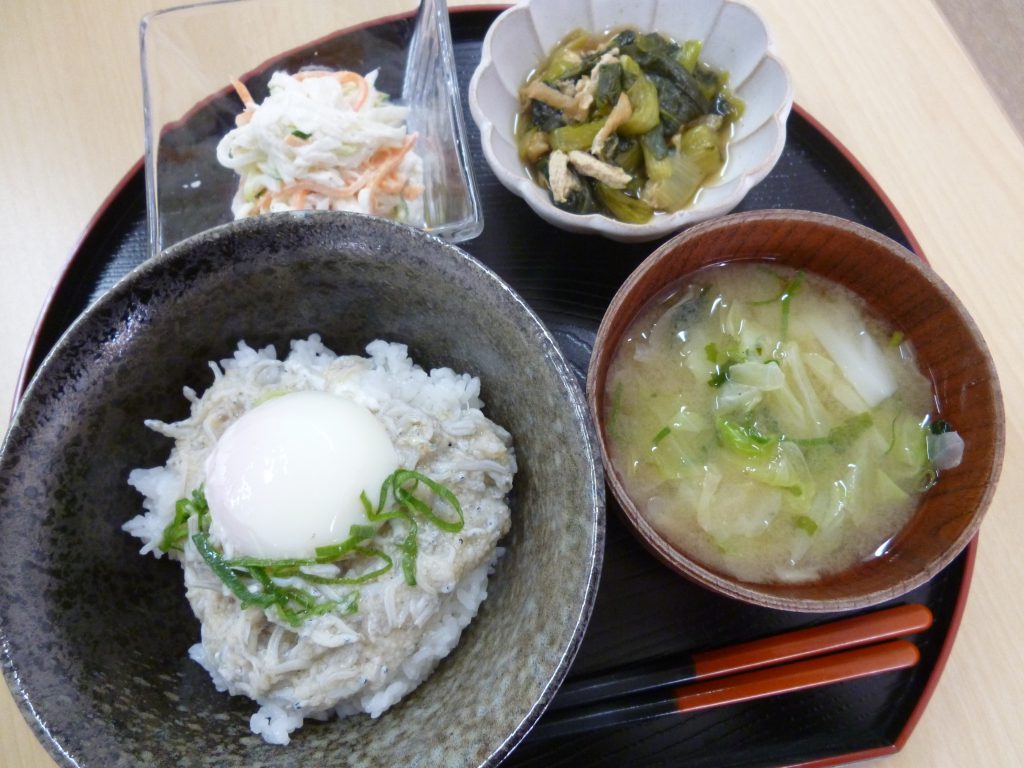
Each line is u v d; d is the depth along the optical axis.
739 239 0.24
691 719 0.23
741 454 0.24
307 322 0.23
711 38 0.31
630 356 0.25
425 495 0.21
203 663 0.21
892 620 0.23
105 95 0.30
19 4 0.31
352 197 0.28
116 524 0.21
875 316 0.25
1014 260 0.29
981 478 0.21
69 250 0.28
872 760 0.23
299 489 0.19
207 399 0.22
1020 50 0.37
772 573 0.23
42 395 0.18
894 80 0.31
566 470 0.18
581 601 0.17
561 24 0.31
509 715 0.17
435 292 0.20
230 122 0.30
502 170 0.27
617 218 0.30
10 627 0.17
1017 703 0.24
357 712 0.20
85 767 0.16
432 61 0.30
